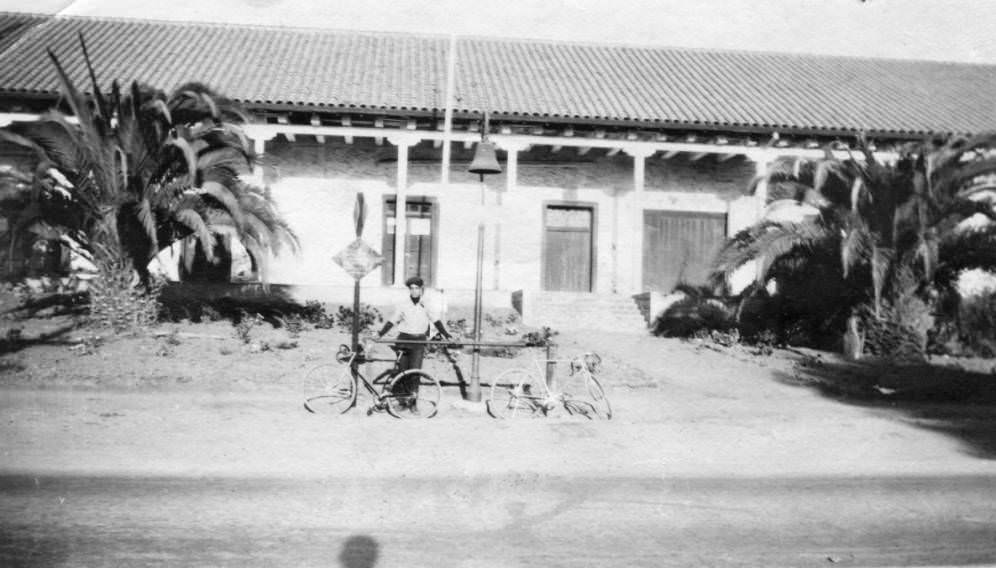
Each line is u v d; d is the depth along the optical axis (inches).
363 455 307.9
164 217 538.0
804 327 631.2
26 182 525.7
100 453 293.7
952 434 373.4
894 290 583.8
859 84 922.7
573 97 802.2
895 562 201.3
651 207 860.0
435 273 823.1
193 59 810.2
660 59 962.7
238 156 553.3
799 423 386.9
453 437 341.1
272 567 187.6
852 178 585.9
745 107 810.8
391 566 190.9
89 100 583.2
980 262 567.5
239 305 612.7
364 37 941.8
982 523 239.8
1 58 757.3
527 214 842.2
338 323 595.5
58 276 644.7
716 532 226.7
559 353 537.3
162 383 413.7
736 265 596.1
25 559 185.5
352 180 819.4
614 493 269.6
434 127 765.9
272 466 289.0
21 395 374.3
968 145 567.2
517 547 209.3
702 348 600.1
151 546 199.9
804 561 201.6
